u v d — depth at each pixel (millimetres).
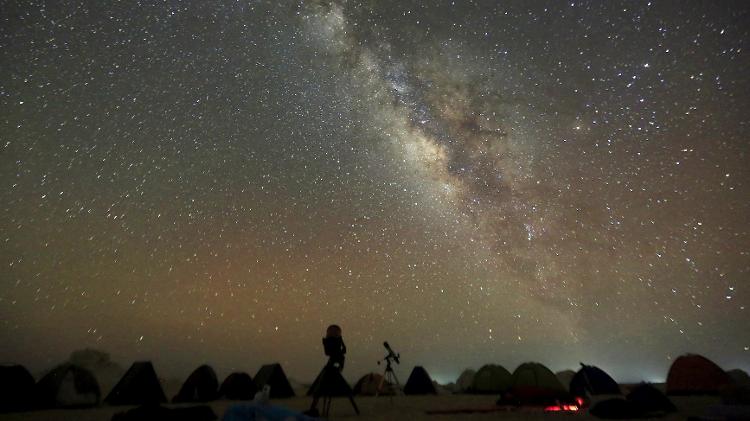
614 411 5332
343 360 6301
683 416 5324
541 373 9656
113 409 7688
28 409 7301
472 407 7211
